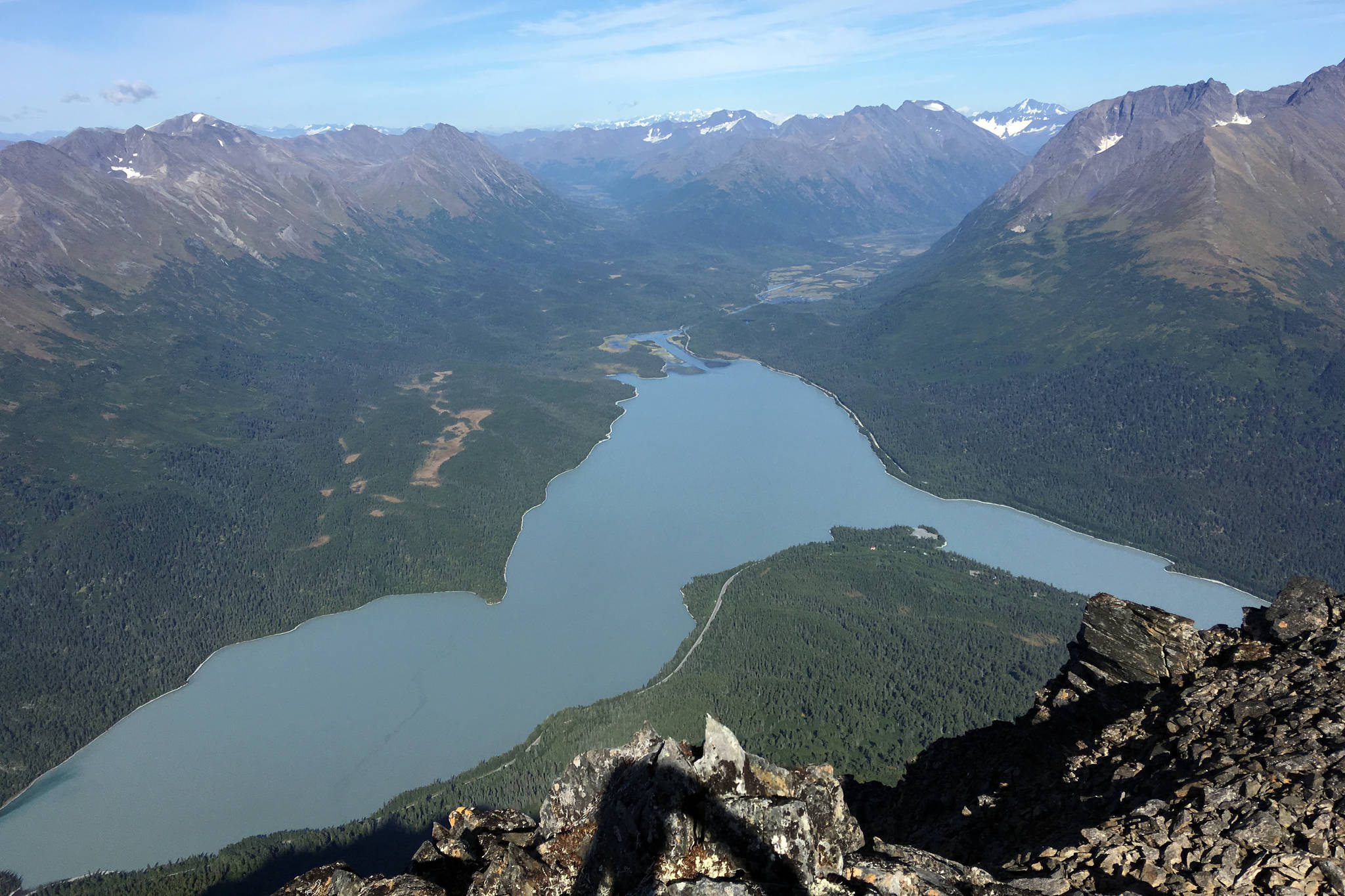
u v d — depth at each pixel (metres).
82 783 151.88
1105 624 57.56
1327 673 45.34
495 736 158.00
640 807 32.31
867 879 30.22
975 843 45.12
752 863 30.38
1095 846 35.25
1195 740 42.94
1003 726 62.78
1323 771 36.19
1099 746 48.53
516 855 32.84
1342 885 30.03
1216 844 33.28
